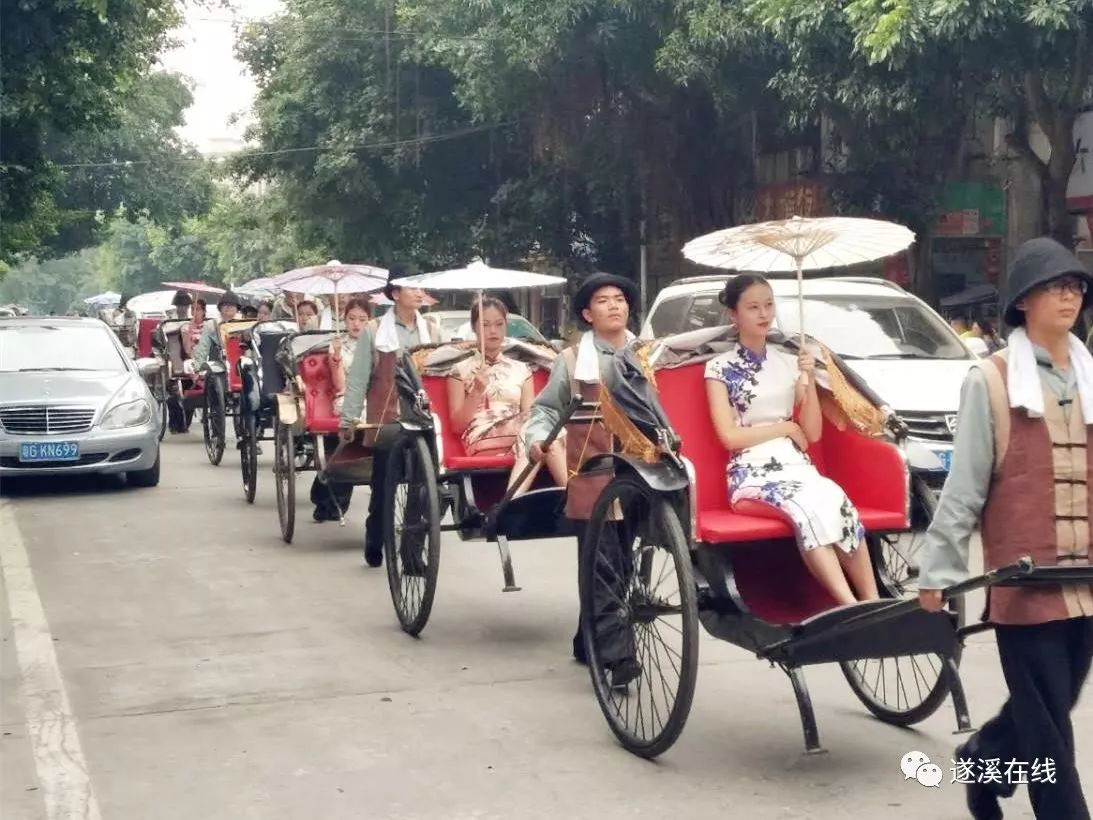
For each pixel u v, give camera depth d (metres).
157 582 8.38
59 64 15.65
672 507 4.70
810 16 15.32
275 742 5.17
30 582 8.41
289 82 31.12
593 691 5.82
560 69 22.27
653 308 11.72
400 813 4.41
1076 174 18.47
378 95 29.30
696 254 5.50
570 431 5.96
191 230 57.41
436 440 6.71
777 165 23.22
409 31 28.23
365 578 8.46
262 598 7.88
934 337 10.57
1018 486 3.60
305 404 9.77
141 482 12.97
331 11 29.52
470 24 24.22
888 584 4.96
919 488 5.07
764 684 5.86
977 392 3.63
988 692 5.64
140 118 37.09
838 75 16.08
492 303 7.05
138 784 4.73
